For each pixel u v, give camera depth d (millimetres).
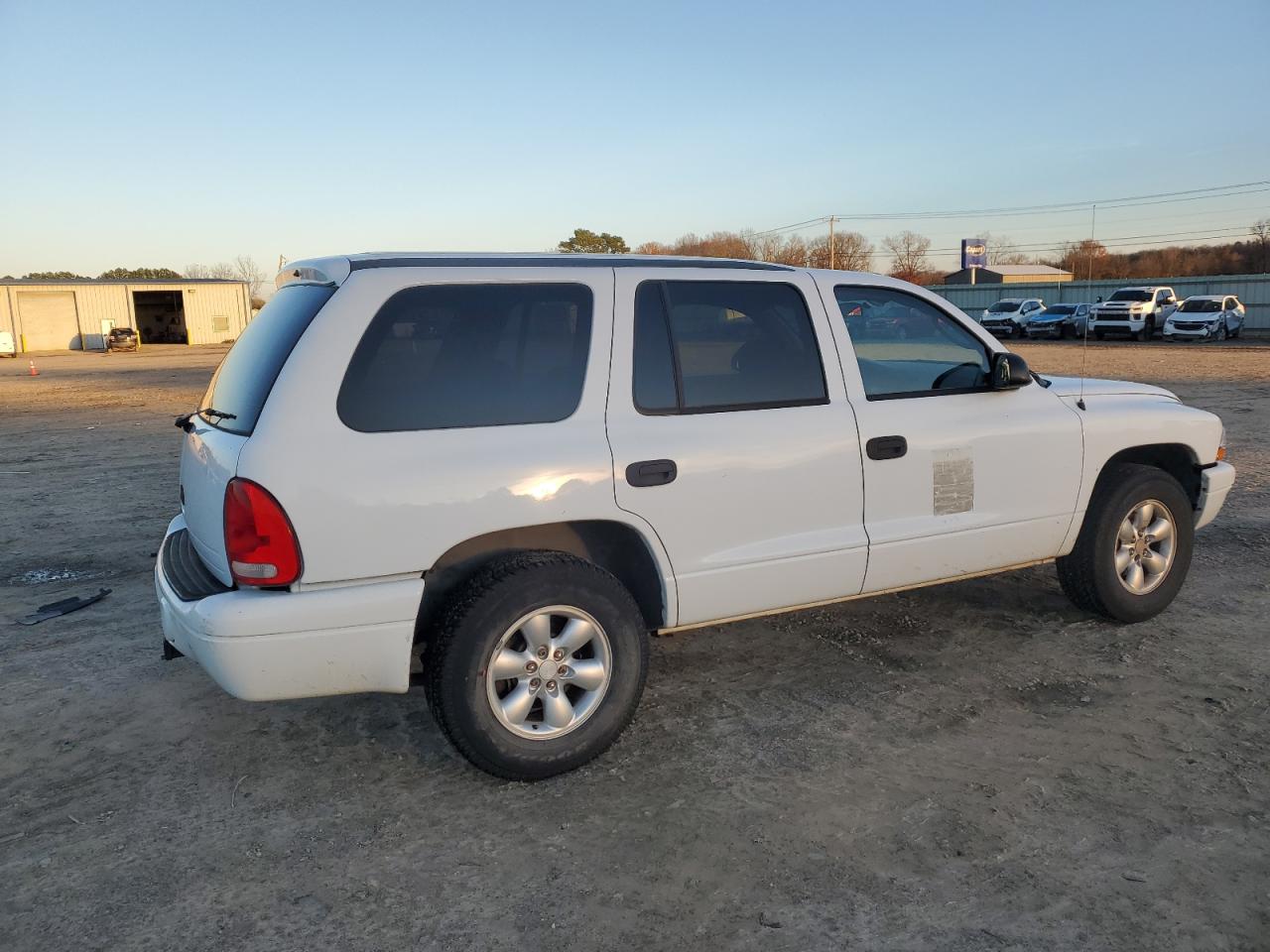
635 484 3533
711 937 2643
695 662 4582
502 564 3375
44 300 55562
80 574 6344
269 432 3080
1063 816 3191
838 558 4000
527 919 2732
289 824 3250
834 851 3023
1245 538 6594
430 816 3285
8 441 13609
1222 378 19391
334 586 3150
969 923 2676
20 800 3432
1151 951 2555
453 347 3363
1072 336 37438
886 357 4254
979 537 4371
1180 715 3924
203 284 60719
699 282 3822
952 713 3980
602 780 3496
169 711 4160
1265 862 2928
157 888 2902
